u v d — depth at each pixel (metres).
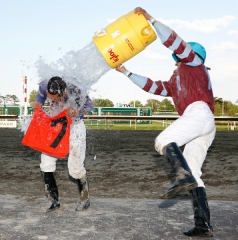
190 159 3.90
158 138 3.71
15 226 4.24
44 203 5.31
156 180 7.75
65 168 9.01
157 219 4.51
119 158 10.73
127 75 4.23
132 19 4.07
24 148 13.23
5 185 7.19
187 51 3.78
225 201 5.57
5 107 38.03
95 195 6.38
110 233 4.01
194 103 3.83
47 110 4.74
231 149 12.81
